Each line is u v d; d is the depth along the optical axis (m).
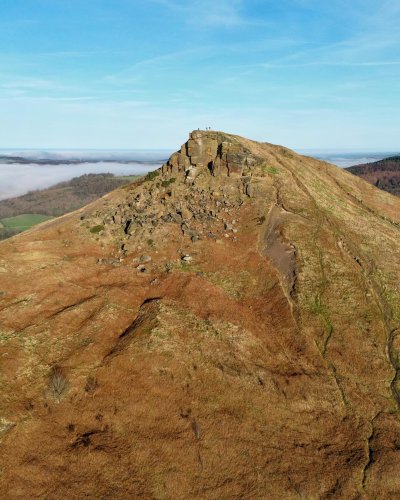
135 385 35.44
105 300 48.16
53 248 61.84
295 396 36.78
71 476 27.25
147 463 28.67
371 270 58.78
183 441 30.59
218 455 29.89
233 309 48.47
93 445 29.53
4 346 38.12
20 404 32.31
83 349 39.53
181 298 49.22
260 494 27.38
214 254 59.69
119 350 39.28
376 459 30.97
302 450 31.47
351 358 42.72
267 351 42.69
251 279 55.47
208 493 27.17
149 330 41.72
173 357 38.44
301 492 27.70
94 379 35.84
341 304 50.38
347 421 35.25
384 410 36.97
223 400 34.94
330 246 62.47
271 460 30.05
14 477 26.55
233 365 38.91
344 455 31.50
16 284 50.41
